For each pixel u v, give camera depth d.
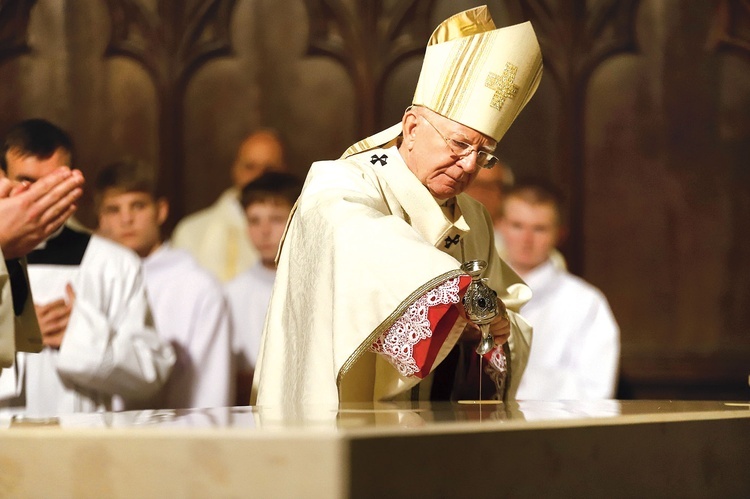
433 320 3.32
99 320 8.26
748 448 3.28
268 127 11.21
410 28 11.20
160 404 9.72
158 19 11.25
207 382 10.02
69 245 8.59
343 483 2.05
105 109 11.20
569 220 11.02
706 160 11.15
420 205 4.22
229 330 10.30
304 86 11.24
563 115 11.11
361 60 11.20
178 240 10.88
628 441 2.79
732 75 11.15
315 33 11.23
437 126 4.22
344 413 2.99
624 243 11.10
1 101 11.18
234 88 11.25
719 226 11.12
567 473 2.60
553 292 10.64
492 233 4.93
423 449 2.24
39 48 11.21
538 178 11.07
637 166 11.14
